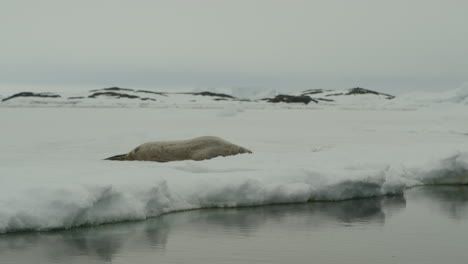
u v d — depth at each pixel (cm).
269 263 570
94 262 569
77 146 1580
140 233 689
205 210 833
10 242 630
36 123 2764
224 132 2192
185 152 1260
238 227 732
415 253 610
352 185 941
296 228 730
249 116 3938
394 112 5100
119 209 734
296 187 904
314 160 1134
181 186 845
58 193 684
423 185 1116
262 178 904
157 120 3241
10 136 1894
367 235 695
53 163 1133
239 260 581
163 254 600
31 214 666
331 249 627
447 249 627
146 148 1276
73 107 6312
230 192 854
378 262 576
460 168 1115
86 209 692
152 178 792
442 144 1619
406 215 822
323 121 3319
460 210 862
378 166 1041
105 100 8044
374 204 909
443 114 4234
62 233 674
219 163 1052
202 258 587
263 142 1756
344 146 1606
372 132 2319
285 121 3269
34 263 563
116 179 771
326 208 870
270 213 823
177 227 725
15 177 765
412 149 1393
